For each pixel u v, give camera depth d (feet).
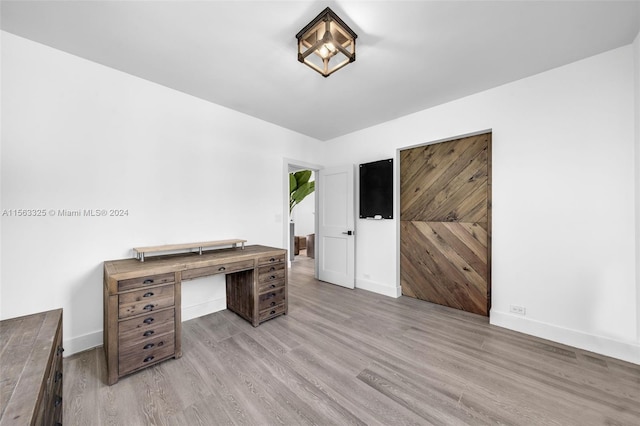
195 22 5.44
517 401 4.94
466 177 9.50
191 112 8.80
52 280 6.31
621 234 6.38
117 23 5.46
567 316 7.10
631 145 6.24
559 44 6.20
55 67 6.34
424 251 10.66
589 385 5.38
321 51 5.78
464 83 8.05
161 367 6.01
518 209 7.88
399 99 9.14
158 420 4.47
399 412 4.67
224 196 9.71
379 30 5.66
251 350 6.77
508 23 5.46
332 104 9.57
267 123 11.27
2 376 3.08
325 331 7.87
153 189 7.94
